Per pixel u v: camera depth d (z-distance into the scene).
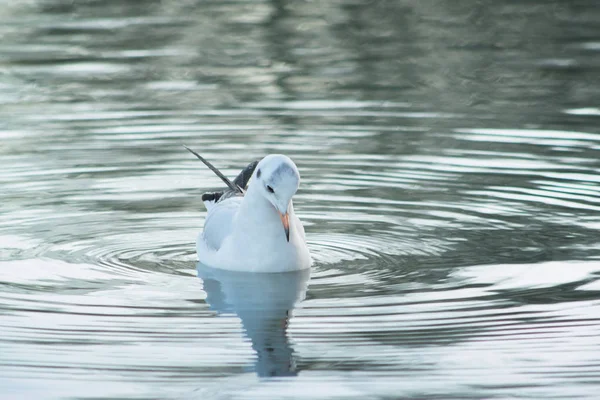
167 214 14.69
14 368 9.88
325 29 25.70
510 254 12.92
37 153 17.16
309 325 10.85
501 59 22.73
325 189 15.57
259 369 9.84
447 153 17.02
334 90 20.67
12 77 21.78
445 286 11.88
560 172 15.99
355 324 10.85
